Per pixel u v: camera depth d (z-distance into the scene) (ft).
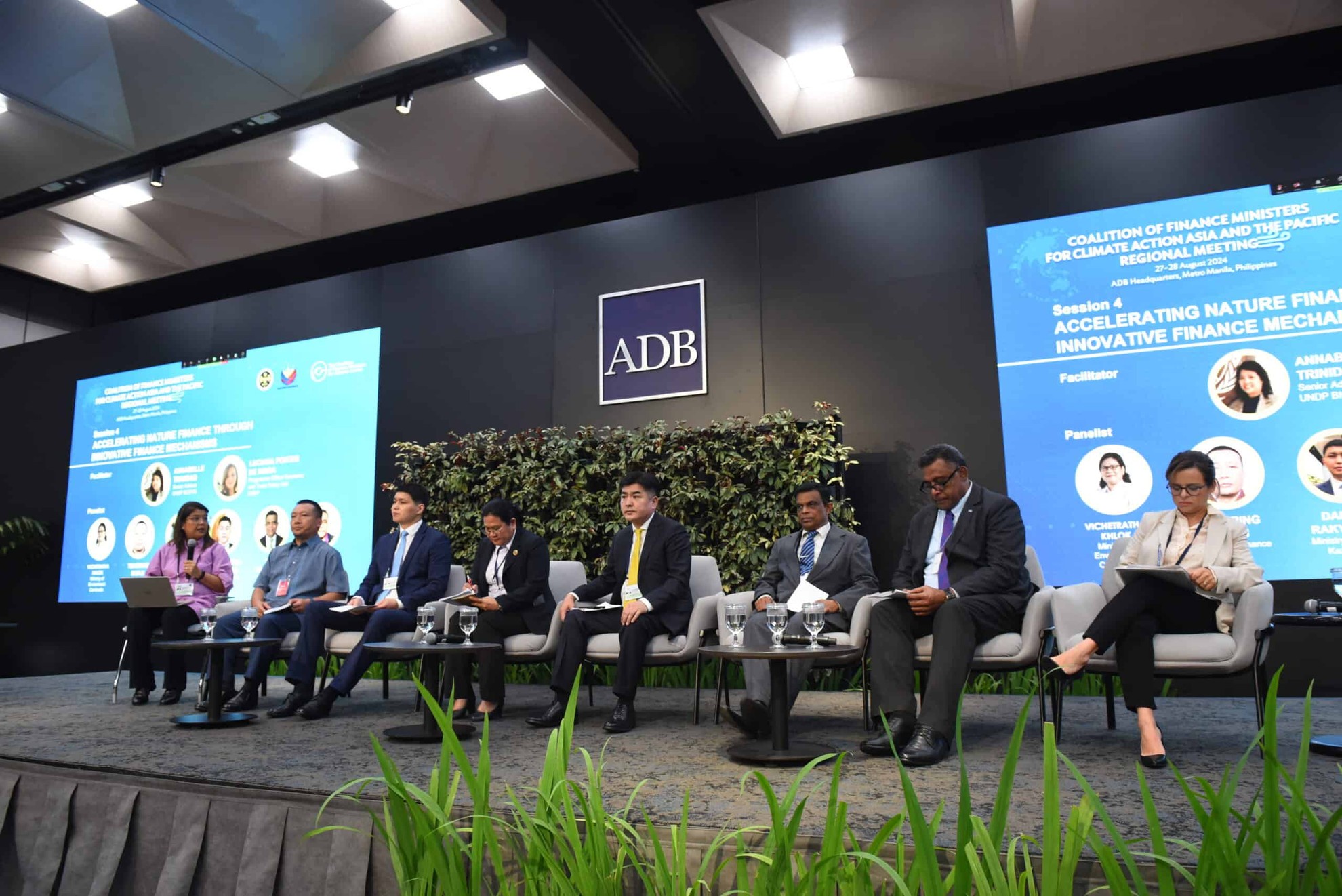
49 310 30.50
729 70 19.71
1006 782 4.21
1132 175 16.30
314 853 6.63
